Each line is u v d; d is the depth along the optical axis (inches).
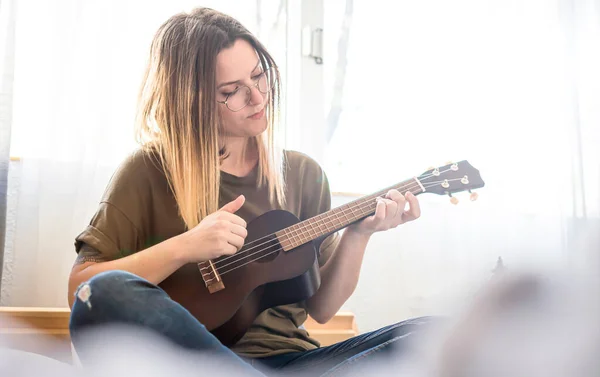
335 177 88.7
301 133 87.8
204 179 48.1
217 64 48.8
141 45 78.5
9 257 71.7
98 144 74.9
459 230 87.4
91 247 44.6
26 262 71.8
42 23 75.7
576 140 92.1
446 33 92.4
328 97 89.9
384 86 90.7
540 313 17.5
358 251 50.7
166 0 80.1
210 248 41.1
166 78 49.8
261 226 47.9
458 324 20.8
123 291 30.4
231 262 45.7
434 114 90.4
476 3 93.4
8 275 71.4
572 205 90.7
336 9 91.7
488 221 88.7
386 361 34.7
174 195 47.9
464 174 52.7
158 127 50.0
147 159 48.8
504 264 19.4
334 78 90.3
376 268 85.5
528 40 93.9
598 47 94.9
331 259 51.9
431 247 86.4
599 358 16.4
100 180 74.9
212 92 48.5
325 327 73.3
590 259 17.0
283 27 85.0
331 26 91.3
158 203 47.8
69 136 74.1
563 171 91.4
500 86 92.4
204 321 43.6
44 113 74.1
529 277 18.2
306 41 89.2
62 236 72.3
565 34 95.0
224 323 43.9
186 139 48.4
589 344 16.6
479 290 20.0
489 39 93.0
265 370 42.6
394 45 91.7
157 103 50.4
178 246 41.4
